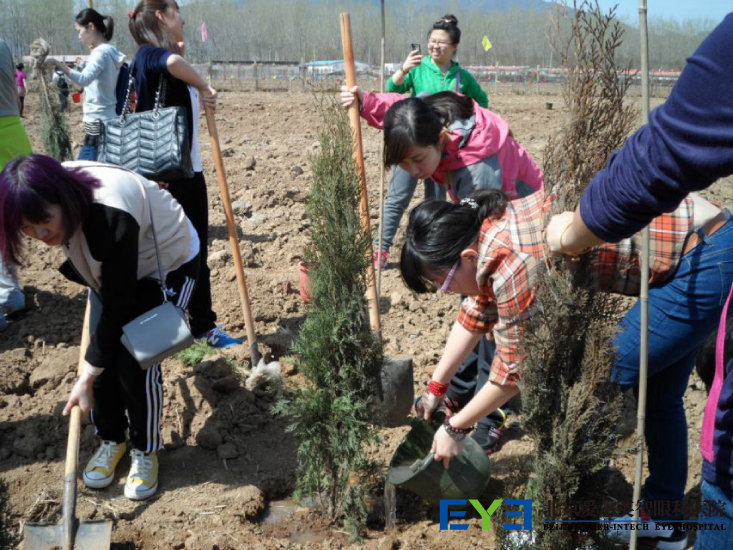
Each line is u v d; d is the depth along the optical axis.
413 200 8.02
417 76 5.84
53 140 8.98
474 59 72.50
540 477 2.49
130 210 2.92
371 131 12.99
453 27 5.61
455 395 3.76
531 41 76.06
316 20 87.56
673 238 2.48
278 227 7.21
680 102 1.54
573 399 2.34
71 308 5.29
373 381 3.19
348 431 3.14
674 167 1.57
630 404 4.14
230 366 4.46
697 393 4.23
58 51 77.19
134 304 3.04
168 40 4.31
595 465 2.42
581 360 2.37
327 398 3.16
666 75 30.89
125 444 3.71
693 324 2.54
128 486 3.45
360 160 3.42
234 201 7.93
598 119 2.21
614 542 2.82
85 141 7.04
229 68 44.41
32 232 2.72
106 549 3.01
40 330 4.95
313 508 3.46
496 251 2.45
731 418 1.82
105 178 2.94
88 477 3.49
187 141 4.09
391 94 3.77
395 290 5.75
